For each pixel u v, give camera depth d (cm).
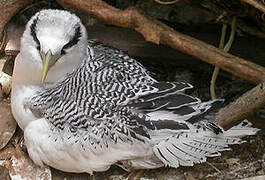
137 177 94
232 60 94
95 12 95
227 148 91
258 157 98
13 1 103
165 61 108
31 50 86
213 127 89
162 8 119
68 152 88
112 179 94
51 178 93
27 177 93
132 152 88
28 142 91
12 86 93
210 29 111
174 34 95
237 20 105
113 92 89
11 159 95
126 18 94
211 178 95
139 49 106
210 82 108
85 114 87
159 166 92
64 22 86
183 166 96
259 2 90
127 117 87
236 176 95
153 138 87
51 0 114
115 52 97
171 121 87
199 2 105
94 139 87
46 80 90
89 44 98
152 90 89
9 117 99
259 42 107
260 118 101
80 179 94
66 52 87
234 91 108
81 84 89
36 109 90
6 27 105
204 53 94
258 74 92
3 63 104
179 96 89
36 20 86
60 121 88
